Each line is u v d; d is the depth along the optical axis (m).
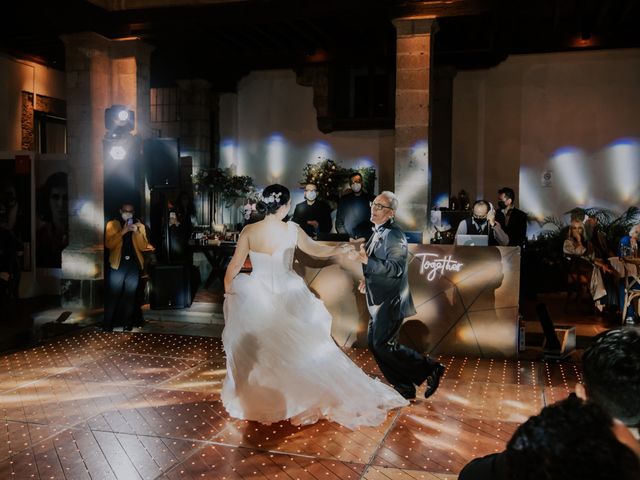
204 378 6.03
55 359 6.74
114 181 8.88
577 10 11.09
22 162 11.00
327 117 13.67
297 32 11.87
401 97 8.63
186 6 9.40
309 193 9.84
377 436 4.56
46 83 13.58
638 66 12.22
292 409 4.71
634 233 8.72
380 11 8.60
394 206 5.25
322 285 7.41
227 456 4.21
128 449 4.32
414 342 7.14
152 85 14.54
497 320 6.91
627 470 1.09
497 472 1.47
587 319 8.95
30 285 11.00
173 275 9.01
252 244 4.93
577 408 1.18
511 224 9.05
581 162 12.61
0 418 4.92
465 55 12.82
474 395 5.55
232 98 14.52
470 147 13.17
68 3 9.02
